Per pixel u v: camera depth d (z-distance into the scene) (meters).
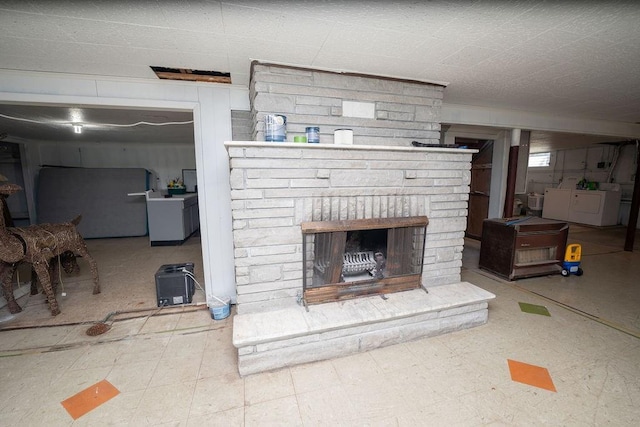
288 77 2.02
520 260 3.24
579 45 1.69
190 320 2.39
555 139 5.64
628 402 1.50
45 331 2.20
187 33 1.55
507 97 2.91
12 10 1.29
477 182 5.14
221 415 1.43
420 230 2.26
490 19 1.40
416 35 1.57
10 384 1.64
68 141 5.65
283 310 1.96
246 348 1.68
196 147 2.44
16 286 2.92
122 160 6.06
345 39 1.63
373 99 2.24
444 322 2.13
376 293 2.19
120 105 2.29
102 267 3.73
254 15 1.37
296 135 2.04
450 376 1.70
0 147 5.03
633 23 1.43
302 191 1.95
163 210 4.82
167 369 1.77
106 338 2.12
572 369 1.75
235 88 2.46
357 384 1.64
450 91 2.69
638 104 3.14
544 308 2.56
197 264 3.82
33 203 5.32
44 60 1.91
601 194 6.51
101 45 1.69
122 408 1.47
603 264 3.86
